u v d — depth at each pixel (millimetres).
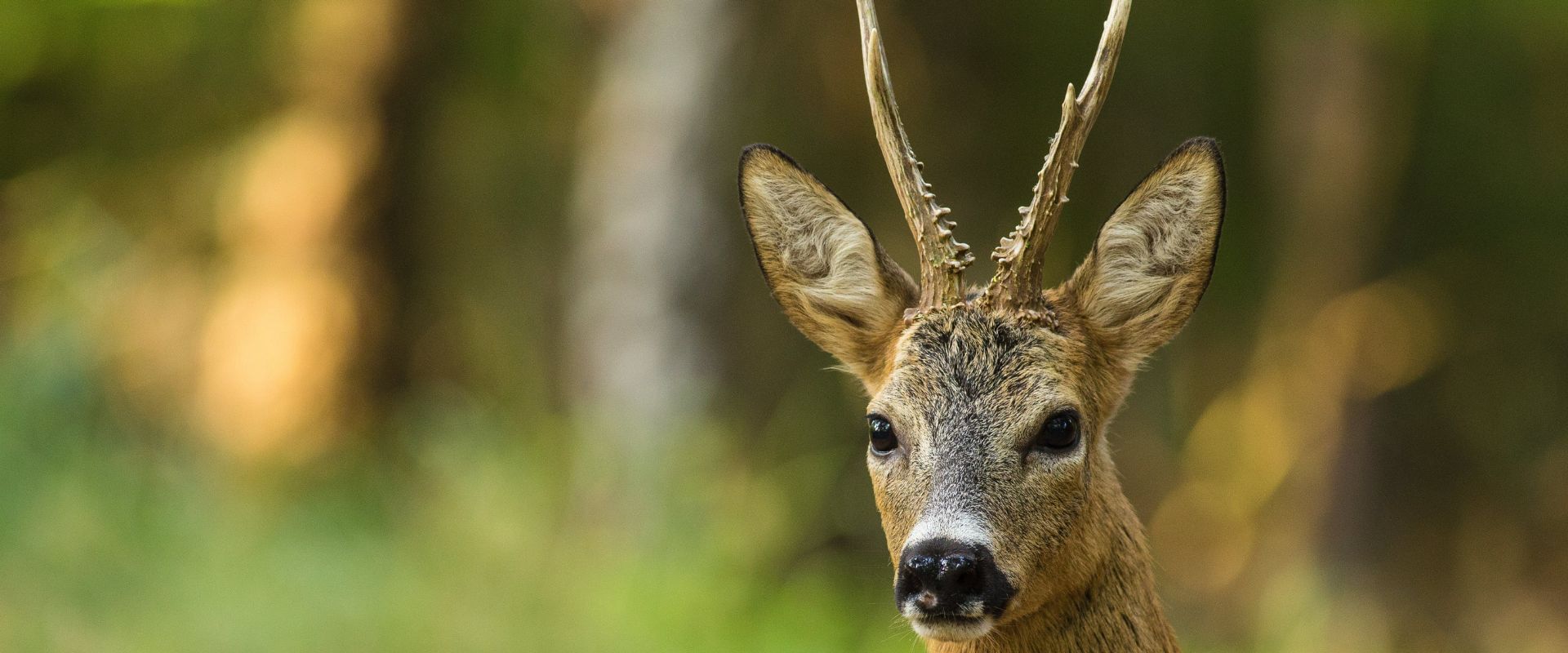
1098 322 6832
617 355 16047
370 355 16516
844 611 12164
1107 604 6652
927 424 6391
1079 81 19344
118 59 17312
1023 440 6340
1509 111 20141
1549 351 21172
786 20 16688
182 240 17734
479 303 18891
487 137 19359
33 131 18484
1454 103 19969
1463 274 20250
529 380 18469
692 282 16062
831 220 7062
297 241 16500
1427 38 18547
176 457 11523
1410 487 20281
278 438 15672
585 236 16828
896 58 18188
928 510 6188
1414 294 19688
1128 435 21469
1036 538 6293
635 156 16312
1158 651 6777
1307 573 18609
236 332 16125
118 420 11562
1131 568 6754
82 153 18484
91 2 13672
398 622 9180
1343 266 19359
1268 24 19109
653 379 15828
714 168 16234
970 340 6543
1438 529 20625
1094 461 6617
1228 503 20703
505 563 10078
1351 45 18656
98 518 9516
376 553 10156
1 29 15742
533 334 19312
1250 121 20547
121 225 17062
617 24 16797
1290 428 20000
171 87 18047
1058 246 19891
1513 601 20422
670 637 10031
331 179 16578
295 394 15930
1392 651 18656
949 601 6039
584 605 9945
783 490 13195
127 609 8961
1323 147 19031
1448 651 19781
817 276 7129
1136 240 6824
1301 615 18094
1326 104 18922
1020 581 6242
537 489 11250
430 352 17391
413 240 17203
